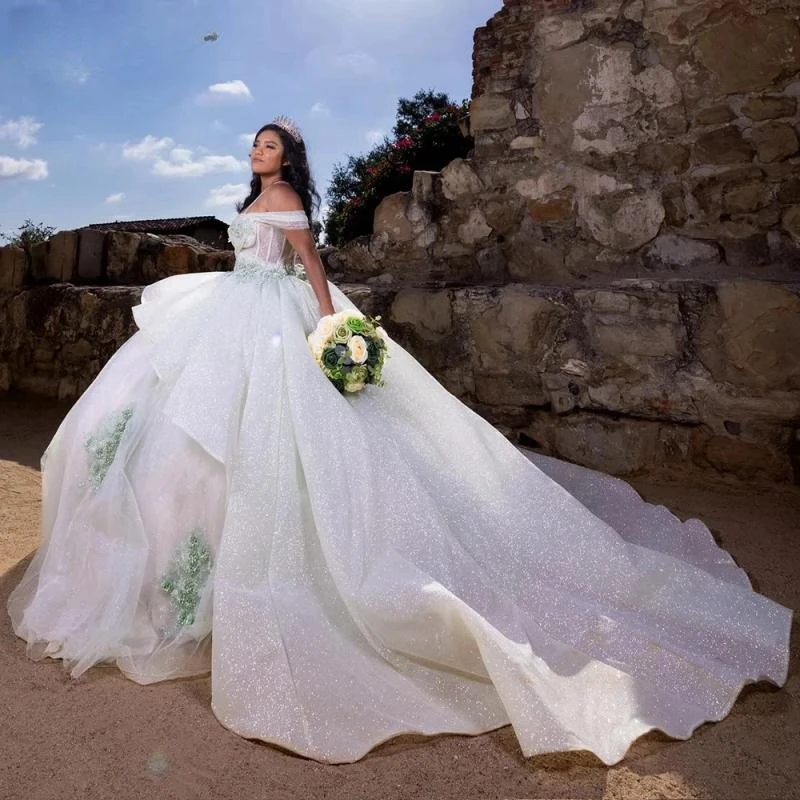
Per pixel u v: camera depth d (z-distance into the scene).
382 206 5.47
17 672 2.24
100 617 2.31
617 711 2.02
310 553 2.35
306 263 2.97
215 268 6.61
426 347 4.95
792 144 4.14
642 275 4.61
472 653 2.10
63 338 6.59
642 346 4.22
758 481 3.96
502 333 4.63
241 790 1.75
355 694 2.02
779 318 3.85
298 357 2.65
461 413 3.10
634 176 4.61
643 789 1.77
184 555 2.33
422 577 2.20
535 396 4.58
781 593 2.85
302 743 1.88
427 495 2.50
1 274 7.17
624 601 2.60
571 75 4.73
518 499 2.89
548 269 4.95
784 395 3.86
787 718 2.08
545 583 2.61
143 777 1.79
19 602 2.60
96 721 2.00
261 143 3.10
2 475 4.43
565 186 4.83
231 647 2.06
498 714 2.03
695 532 3.24
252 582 2.23
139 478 2.42
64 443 2.80
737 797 1.75
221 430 2.41
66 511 2.60
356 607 2.16
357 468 2.44
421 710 2.01
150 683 2.19
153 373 2.74
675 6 4.38
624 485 3.77
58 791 1.73
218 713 2.00
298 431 2.45
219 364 2.61
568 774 1.83
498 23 5.34
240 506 2.29
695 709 2.07
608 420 4.36
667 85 4.45
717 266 4.41
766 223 4.26
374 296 5.12
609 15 4.59
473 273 5.22
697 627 2.48
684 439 4.16
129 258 6.93
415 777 1.81
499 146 5.05
